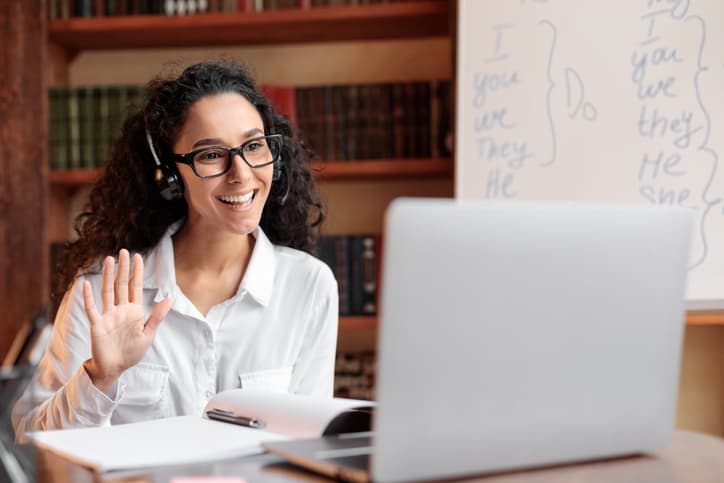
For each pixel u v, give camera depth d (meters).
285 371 1.71
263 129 1.69
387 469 0.82
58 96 2.65
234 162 1.58
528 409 0.88
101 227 1.78
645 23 2.44
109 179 1.79
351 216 2.89
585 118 2.46
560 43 2.47
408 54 2.85
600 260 0.91
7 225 2.58
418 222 0.80
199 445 1.00
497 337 0.86
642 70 2.44
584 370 0.92
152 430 1.10
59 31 2.64
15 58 2.57
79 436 1.07
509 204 0.85
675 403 1.00
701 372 2.79
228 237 1.69
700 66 2.42
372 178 2.80
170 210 1.76
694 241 2.40
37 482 0.88
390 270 0.80
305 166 1.88
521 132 2.48
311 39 2.81
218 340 1.68
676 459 0.98
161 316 1.31
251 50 2.89
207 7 2.62
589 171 2.46
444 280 0.82
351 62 2.87
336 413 1.05
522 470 0.92
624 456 0.99
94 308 1.29
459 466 0.86
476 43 2.50
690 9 2.43
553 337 0.89
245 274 1.68
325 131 2.62
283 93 2.63
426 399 0.83
